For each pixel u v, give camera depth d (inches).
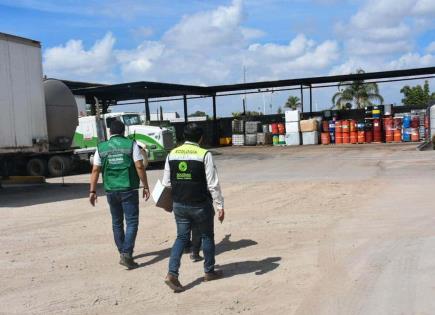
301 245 303.7
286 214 404.8
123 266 277.4
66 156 898.7
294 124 1529.3
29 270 273.7
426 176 617.6
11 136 640.4
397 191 501.0
